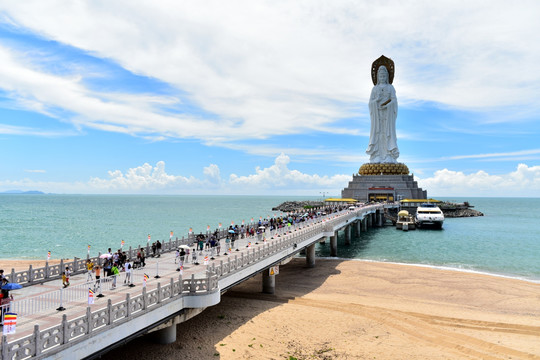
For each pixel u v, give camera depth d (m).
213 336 30.73
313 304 41.31
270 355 28.36
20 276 29.80
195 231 131.88
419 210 135.38
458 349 30.42
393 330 34.16
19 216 192.38
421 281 53.66
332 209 133.62
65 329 18.89
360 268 62.56
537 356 29.00
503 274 60.16
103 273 34.88
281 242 47.28
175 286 27.12
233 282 35.00
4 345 16.36
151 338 28.83
